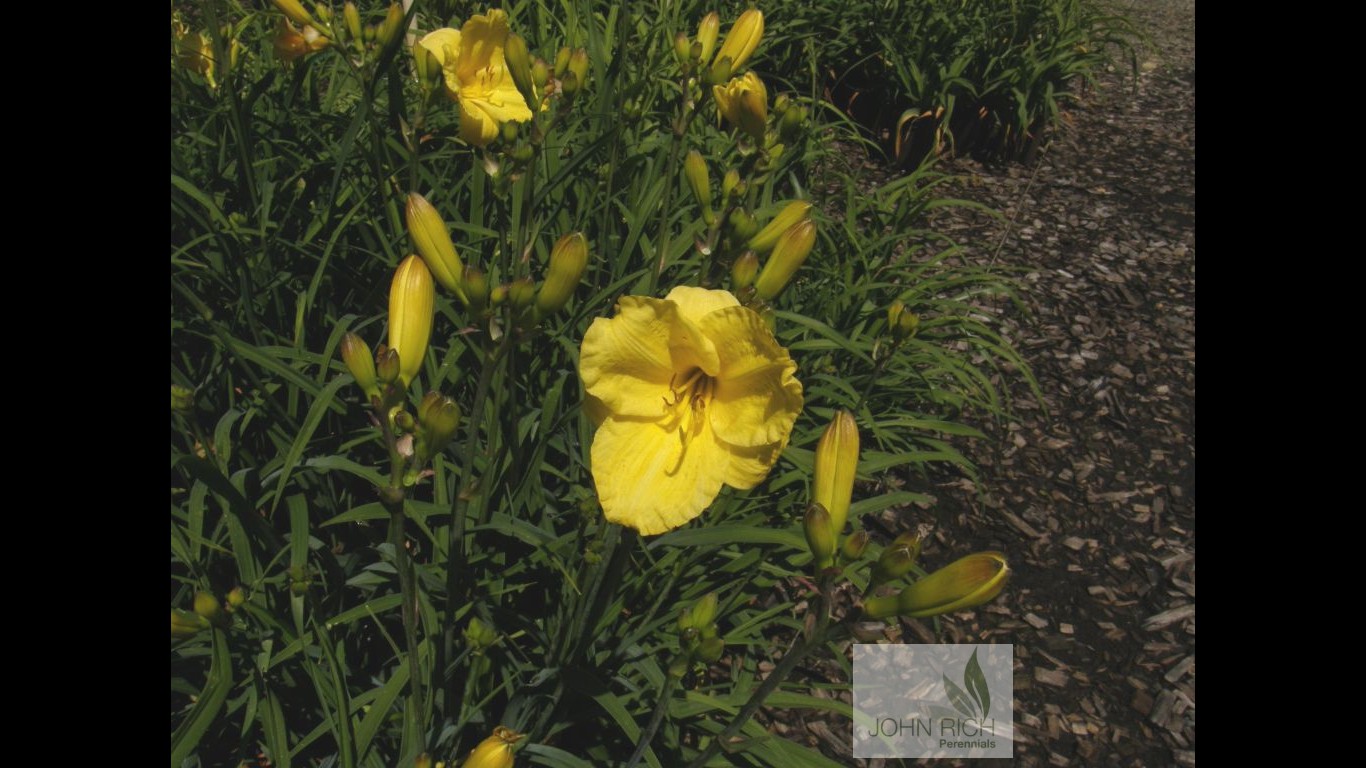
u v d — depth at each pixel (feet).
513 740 4.71
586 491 7.77
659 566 7.88
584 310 8.88
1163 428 13.35
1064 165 20.15
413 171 7.98
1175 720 9.43
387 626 7.72
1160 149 21.02
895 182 13.96
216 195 8.98
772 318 5.78
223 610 5.43
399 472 4.87
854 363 11.50
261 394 7.82
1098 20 22.26
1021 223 17.70
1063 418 13.39
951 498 11.82
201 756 6.98
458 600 7.06
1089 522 11.76
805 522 4.72
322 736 7.29
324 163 9.31
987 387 11.56
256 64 11.49
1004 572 4.44
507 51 6.88
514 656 7.60
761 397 4.86
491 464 7.00
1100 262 16.76
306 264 8.99
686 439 5.08
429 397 4.71
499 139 7.23
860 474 9.48
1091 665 9.96
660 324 4.86
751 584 9.08
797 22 17.38
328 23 7.57
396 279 4.90
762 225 11.12
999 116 19.29
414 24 10.80
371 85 7.78
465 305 5.41
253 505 6.97
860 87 19.38
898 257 15.08
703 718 7.38
